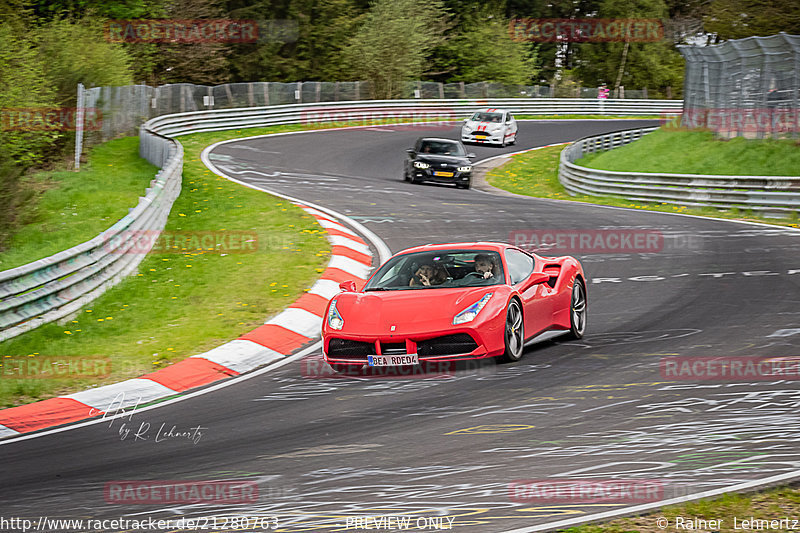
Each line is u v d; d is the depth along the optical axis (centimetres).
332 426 1370
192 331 2139
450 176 5391
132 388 1720
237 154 6353
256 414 1480
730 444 1158
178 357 1931
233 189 4462
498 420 1334
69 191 4000
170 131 7019
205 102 7869
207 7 10006
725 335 1845
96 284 2552
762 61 5262
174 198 3972
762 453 1114
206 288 2591
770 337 1800
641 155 5919
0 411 1606
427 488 1059
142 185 4300
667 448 1156
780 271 2586
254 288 2558
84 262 2480
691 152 5556
